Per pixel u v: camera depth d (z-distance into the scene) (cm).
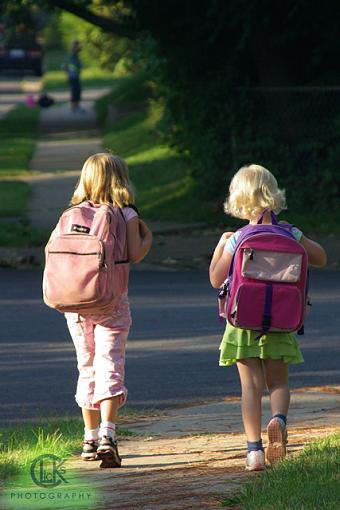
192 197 7200
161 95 7394
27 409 2708
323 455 1855
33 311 4178
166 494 1769
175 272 5175
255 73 6988
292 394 2803
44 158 10375
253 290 1912
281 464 1825
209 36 6856
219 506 1664
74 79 15000
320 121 6725
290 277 1919
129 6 6950
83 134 12612
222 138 6975
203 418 2567
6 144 11406
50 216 6850
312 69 6956
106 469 2042
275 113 6812
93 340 2120
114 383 2064
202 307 4181
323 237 5966
